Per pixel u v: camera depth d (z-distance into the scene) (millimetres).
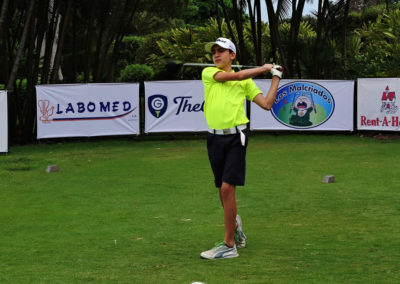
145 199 7496
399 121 14305
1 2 14477
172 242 5340
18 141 14680
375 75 18766
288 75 16859
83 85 14430
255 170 9664
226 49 4871
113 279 4215
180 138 15094
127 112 14734
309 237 5426
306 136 14969
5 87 14789
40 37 15062
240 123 4746
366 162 10422
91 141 14781
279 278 4160
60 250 5125
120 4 18484
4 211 6895
